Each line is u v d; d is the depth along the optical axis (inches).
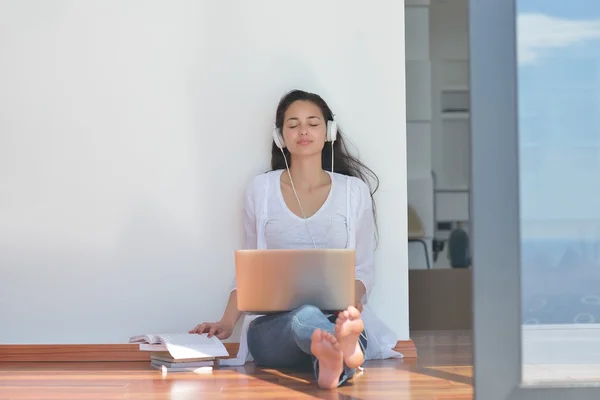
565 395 75.7
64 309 134.8
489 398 75.5
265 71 137.6
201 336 122.3
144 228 135.8
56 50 136.0
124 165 135.9
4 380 109.5
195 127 136.9
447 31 317.4
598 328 78.5
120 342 135.0
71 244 135.2
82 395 95.7
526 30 80.6
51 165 135.5
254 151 137.1
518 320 75.9
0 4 135.9
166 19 137.1
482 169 76.2
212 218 136.5
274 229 126.9
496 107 76.5
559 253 79.4
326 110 130.6
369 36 138.1
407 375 110.2
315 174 129.0
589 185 80.0
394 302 136.8
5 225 135.0
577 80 80.3
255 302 103.3
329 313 108.2
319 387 99.6
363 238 129.2
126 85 136.4
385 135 137.8
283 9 137.9
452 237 257.6
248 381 106.0
